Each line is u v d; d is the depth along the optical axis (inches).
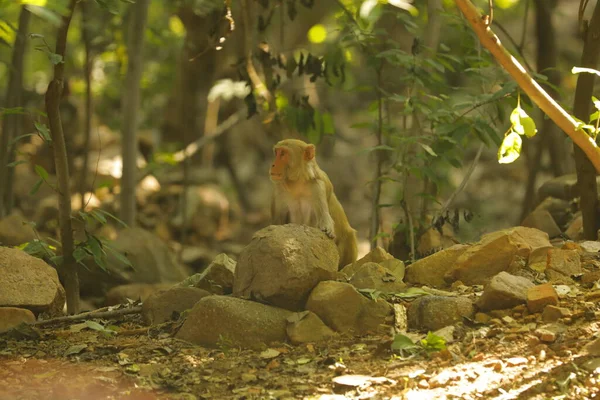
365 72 914.7
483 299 309.4
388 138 507.2
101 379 275.9
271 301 317.1
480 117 423.2
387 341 288.4
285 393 261.4
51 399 265.0
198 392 267.4
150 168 708.0
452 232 530.3
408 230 450.6
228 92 689.0
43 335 328.5
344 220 417.1
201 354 300.2
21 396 265.6
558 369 257.1
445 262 353.4
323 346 299.9
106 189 724.7
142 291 503.8
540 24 608.7
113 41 639.8
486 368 265.7
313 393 261.1
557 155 615.5
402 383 261.1
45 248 379.2
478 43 477.1
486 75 456.8
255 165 1048.8
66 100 780.0
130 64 587.2
